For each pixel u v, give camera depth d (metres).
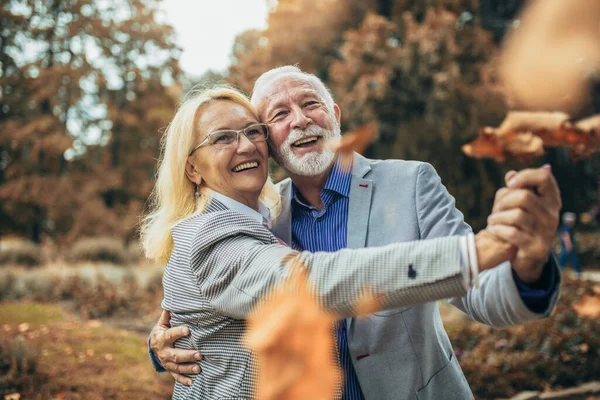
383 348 1.77
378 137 16.11
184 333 1.60
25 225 25.61
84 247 15.71
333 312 1.09
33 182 22.98
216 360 1.52
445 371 1.82
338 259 1.13
